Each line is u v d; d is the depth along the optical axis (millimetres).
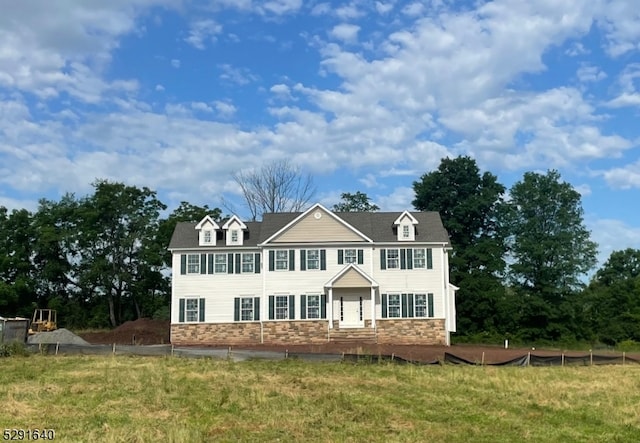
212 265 47188
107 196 68438
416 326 45750
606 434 15453
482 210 72000
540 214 71250
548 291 66750
